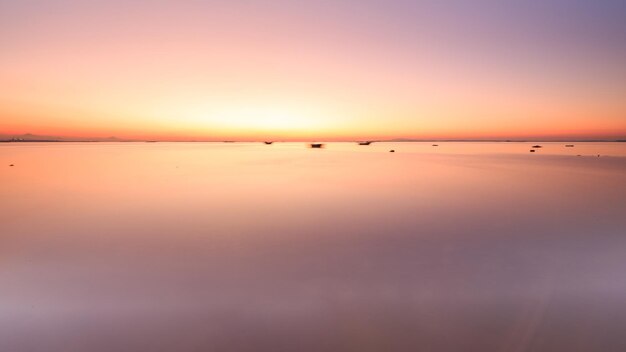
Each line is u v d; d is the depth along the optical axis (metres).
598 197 12.15
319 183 16.03
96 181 16.58
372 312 4.29
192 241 7.24
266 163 29.05
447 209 10.31
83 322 4.11
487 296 4.65
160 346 3.67
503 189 14.02
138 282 5.20
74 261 6.09
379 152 53.31
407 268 5.69
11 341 3.76
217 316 4.23
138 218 9.27
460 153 48.66
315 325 4.01
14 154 41.09
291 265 5.87
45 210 10.29
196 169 23.03
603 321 4.00
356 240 7.27
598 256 6.18
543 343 3.61
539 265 5.77
